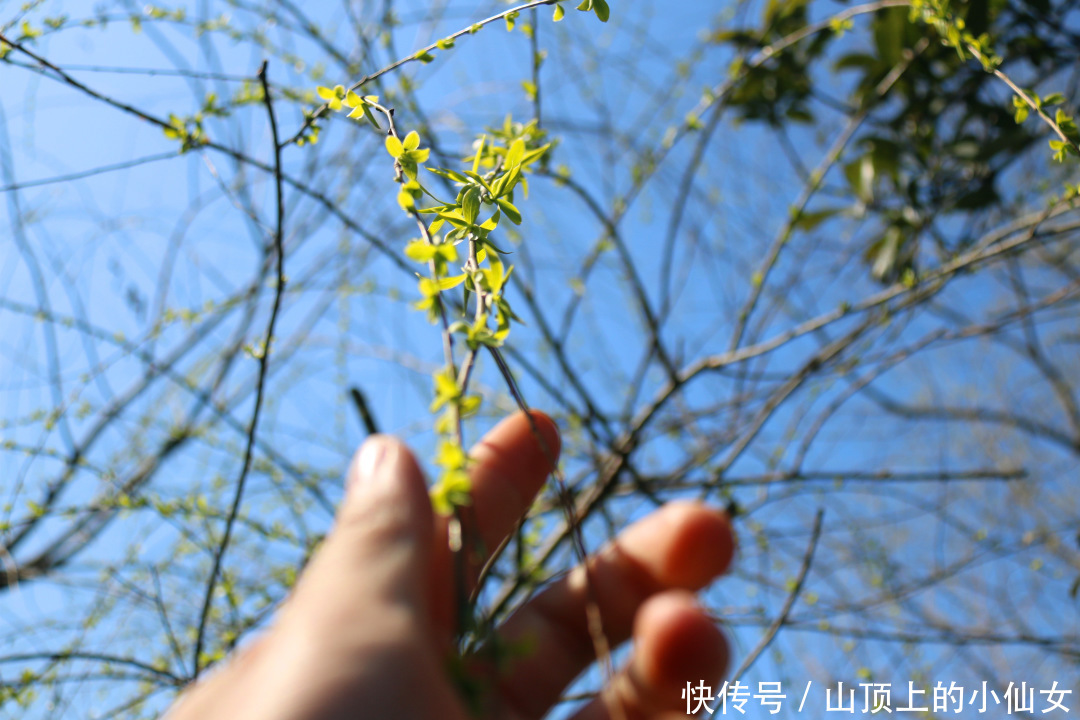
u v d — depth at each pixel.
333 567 0.16
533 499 0.22
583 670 0.21
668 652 0.17
